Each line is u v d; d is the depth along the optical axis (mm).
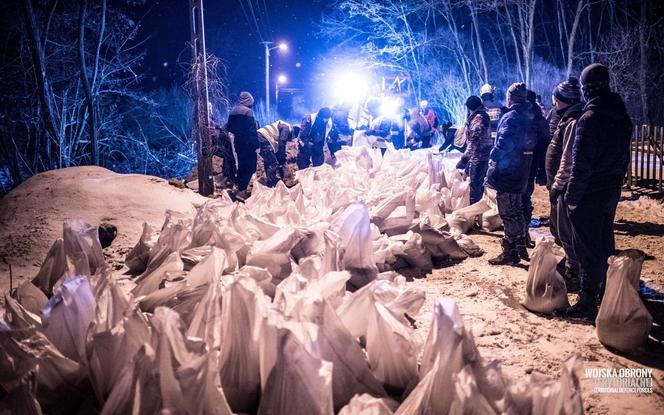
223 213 6535
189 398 2689
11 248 6828
